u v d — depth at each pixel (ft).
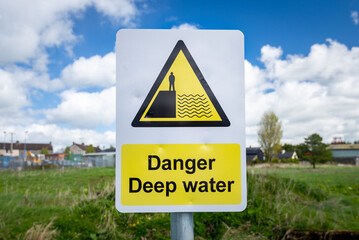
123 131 4.85
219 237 16.22
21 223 16.96
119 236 15.74
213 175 4.88
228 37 5.02
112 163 92.12
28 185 34.88
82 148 281.13
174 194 4.85
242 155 4.91
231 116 4.93
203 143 4.89
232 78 4.98
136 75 4.91
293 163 116.16
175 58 4.96
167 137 4.88
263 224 17.29
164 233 16.33
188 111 4.91
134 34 4.96
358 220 19.10
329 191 28.43
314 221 18.15
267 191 22.22
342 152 196.54
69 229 16.10
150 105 4.89
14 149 261.44
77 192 27.20
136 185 4.83
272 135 108.78
